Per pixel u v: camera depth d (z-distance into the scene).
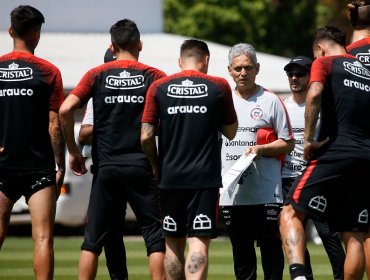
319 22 132.38
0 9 94.38
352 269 29.14
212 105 28.53
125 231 75.06
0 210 30.02
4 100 29.59
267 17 132.50
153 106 28.80
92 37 98.88
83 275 29.98
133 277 43.06
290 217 29.06
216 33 131.25
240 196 32.78
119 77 29.94
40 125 29.78
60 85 29.84
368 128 29.02
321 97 28.80
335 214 29.47
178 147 28.56
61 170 30.39
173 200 28.81
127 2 102.69
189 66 29.06
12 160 29.67
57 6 100.06
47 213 29.67
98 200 30.19
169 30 130.75
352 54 30.42
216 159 28.77
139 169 29.81
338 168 28.61
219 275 43.75
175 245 29.23
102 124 30.08
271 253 32.66
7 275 43.34
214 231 28.75
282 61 99.38
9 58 29.73
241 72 32.91
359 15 30.77
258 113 33.06
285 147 32.72
